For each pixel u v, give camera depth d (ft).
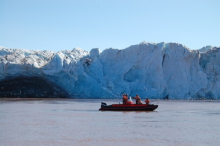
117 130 97.45
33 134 89.76
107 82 310.24
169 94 311.47
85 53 354.54
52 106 191.01
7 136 86.84
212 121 120.67
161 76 309.22
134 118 127.95
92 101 254.27
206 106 203.21
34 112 150.30
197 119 126.82
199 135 90.68
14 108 173.58
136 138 85.66
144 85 306.35
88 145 77.20
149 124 111.04
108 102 241.35
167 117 132.87
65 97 313.32
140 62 311.27
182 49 316.19
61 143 78.89
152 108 162.50
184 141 82.69
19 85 315.58
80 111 157.28
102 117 130.62
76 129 98.63
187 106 202.90
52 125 106.52
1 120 118.93
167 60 314.96
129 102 161.99
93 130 97.04
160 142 81.25
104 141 81.61
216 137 88.02
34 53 332.39
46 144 77.77
